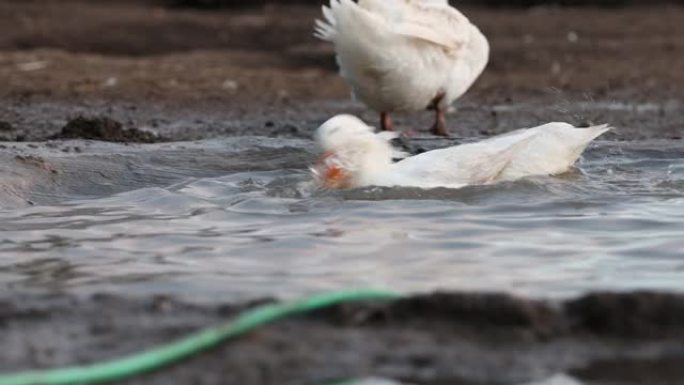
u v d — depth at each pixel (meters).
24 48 31.80
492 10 41.22
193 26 34.50
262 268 9.76
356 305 7.88
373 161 12.64
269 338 7.47
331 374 6.96
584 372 7.08
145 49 32.38
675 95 23.72
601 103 22.69
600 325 7.73
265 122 20.22
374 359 7.18
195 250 10.48
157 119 20.62
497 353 7.32
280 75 27.14
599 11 40.41
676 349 7.42
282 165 14.46
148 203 12.62
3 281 9.39
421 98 16.78
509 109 22.12
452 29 16.59
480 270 9.61
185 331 7.66
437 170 12.58
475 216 11.54
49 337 7.59
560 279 9.28
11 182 13.10
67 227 11.55
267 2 42.53
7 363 7.14
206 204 12.53
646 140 16.16
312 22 35.69
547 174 12.98
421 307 7.88
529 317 7.73
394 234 10.91
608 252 10.21
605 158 14.48
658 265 9.76
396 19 16.23
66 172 13.68
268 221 11.59
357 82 16.59
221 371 6.99
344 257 10.09
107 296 8.51
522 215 11.61
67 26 33.75
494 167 12.62
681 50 30.64
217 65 28.45
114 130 16.78
